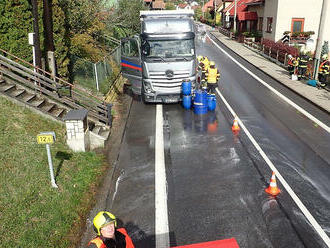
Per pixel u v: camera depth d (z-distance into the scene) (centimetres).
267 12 3459
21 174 802
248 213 754
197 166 984
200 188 862
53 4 1388
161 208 780
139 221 734
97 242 391
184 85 1517
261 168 964
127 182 900
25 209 705
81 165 945
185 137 1208
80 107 1186
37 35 1192
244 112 1487
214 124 1338
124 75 1705
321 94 1725
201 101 1452
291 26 3172
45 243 638
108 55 2055
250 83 2039
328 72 1791
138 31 3519
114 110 1526
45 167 862
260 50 3281
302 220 727
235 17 4728
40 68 1223
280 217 738
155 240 673
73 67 1702
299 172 939
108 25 2642
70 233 686
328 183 880
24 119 1031
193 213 759
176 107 1588
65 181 843
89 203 798
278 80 2061
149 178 919
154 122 1377
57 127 1085
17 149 884
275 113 1472
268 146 1116
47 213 714
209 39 4609
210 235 684
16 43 1252
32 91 1160
